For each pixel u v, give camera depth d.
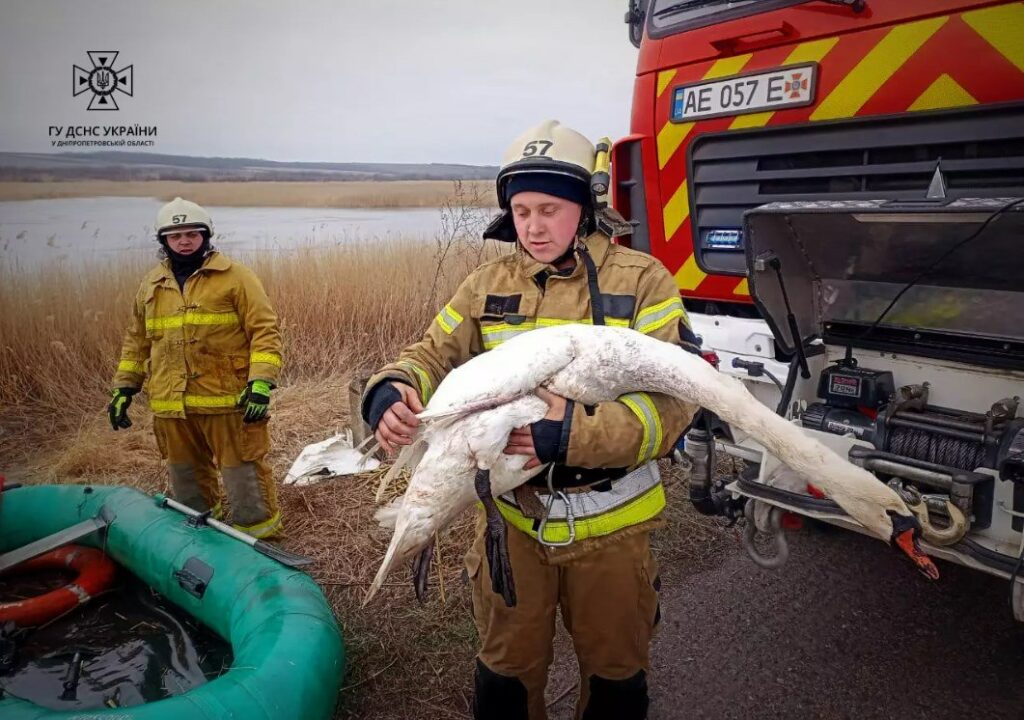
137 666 3.24
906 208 2.43
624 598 2.10
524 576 2.14
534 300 2.17
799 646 3.28
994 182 3.08
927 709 2.89
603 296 2.10
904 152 3.31
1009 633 3.35
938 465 2.54
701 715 2.88
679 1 3.98
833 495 1.97
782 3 3.52
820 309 3.36
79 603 3.56
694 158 4.05
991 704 2.91
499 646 2.19
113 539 3.71
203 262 4.02
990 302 2.88
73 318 7.22
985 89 2.98
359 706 2.94
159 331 4.02
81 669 3.21
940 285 2.99
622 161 4.39
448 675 3.10
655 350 1.90
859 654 3.22
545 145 1.98
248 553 3.27
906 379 3.16
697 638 3.35
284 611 2.81
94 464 5.47
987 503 2.45
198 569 3.26
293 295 7.75
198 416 4.06
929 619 3.46
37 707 2.25
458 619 3.45
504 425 1.78
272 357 3.97
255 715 2.32
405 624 3.44
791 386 3.23
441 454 1.81
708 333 4.08
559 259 2.18
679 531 4.25
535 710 2.25
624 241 4.48
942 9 3.04
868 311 3.22
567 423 1.80
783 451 1.94
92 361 7.21
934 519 2.56
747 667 3.15
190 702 2.27
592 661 2.17
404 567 3.94
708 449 3.13
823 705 2.92
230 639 2.99
